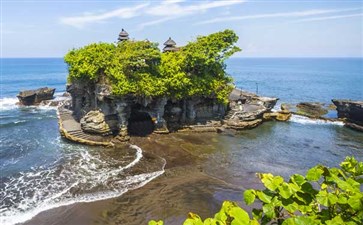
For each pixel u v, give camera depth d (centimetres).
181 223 2403
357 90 11412
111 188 2977
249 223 525
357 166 679
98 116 4503
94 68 4362
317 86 12762
